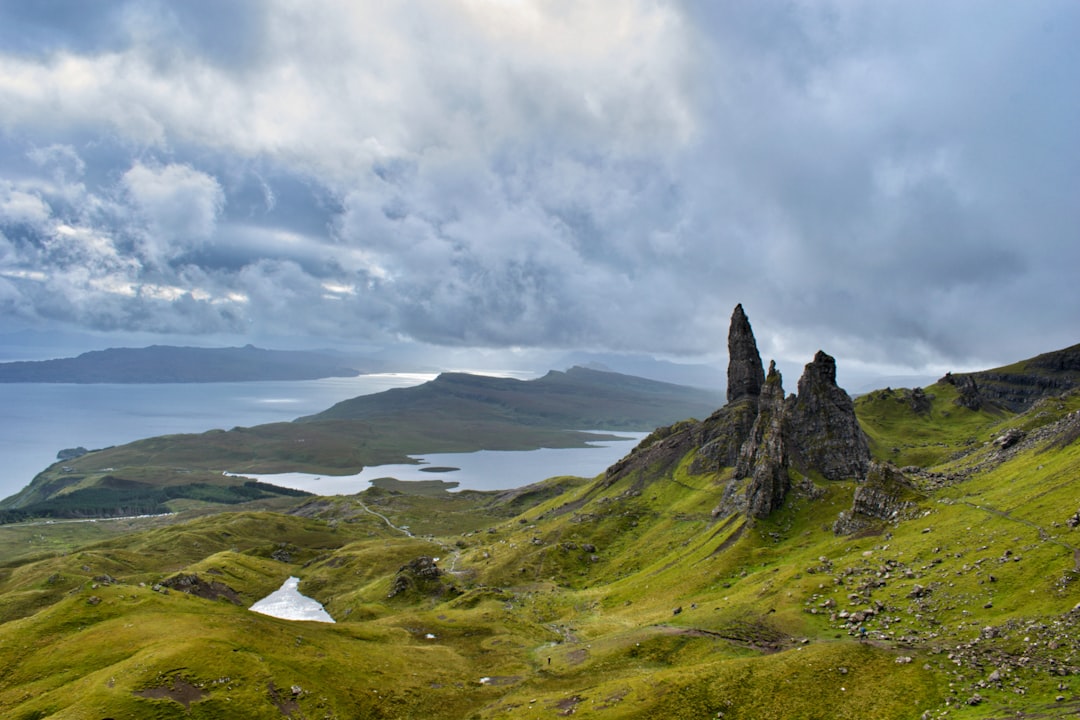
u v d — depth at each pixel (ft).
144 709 327.26
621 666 394.52
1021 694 253.24
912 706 271.08
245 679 366.63
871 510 526.16
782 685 313.12
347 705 374.43
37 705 339.16
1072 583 304.50
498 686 417.90
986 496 467.11
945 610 334.24
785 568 487.61
